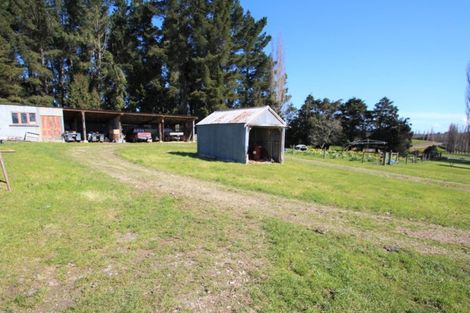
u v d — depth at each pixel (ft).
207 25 121.60
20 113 74.74
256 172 41.98
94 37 118.93
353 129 167.02
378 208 24.73
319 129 151.02
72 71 121.80
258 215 20.52
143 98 135.85
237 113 60.13
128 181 29.63
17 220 16.44
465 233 19.84
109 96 127.44
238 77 135.33
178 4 126.52
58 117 81.61
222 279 11.75
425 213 24.06
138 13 131.95
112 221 17.33
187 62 134.10
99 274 11.64
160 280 11.45
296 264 13.20
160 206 20.95
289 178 38.06
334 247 15.44
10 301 9.84
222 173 38.86
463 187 41.88
